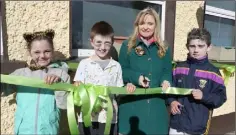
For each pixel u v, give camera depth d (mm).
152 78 2336
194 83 2287
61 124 2797
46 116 2000
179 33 3689
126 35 3424
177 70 2424
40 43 2031
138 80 2279
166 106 2494
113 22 3305
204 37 2254
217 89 2252
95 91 2074
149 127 2324
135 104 2336
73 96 2037
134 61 2352
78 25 3021
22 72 2092
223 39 4480
